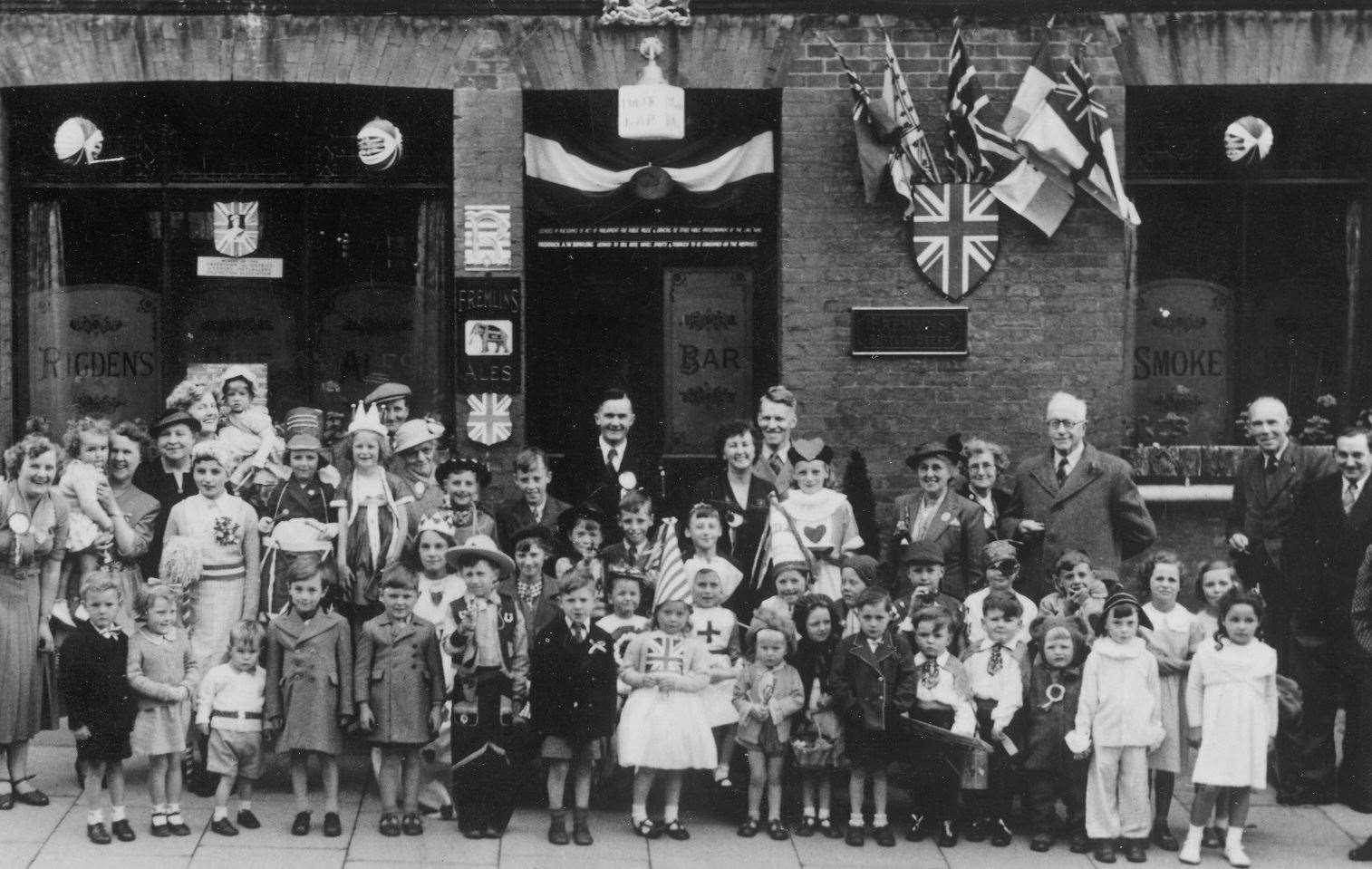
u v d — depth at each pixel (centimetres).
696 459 1130
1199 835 799
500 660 817
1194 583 1013
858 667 813
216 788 863
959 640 864
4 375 1095
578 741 797
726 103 1105
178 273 1115
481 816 808
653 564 911
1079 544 948
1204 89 1091
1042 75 1066
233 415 1002
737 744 865
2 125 1087
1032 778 827
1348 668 880
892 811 866
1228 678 799
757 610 878
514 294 1087
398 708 804
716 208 1108
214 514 882
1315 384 1120
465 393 1091
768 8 1073
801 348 1088
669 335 1123
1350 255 1115
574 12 1073
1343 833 843
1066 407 943
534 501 959
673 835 815
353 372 1121
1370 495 874
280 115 1111
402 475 955
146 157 1110
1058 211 1078
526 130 1100
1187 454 1098
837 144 1080
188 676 806
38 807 830
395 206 1116
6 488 830
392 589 812
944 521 937
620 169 1102
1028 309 1084
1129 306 1113
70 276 1112
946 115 1081
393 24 1073
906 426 1088
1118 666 803
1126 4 1072
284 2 1066
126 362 1116
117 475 925
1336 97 1103
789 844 812
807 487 947
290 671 802
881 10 1077
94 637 770
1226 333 1118
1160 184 1111
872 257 1084
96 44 1069
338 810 831
